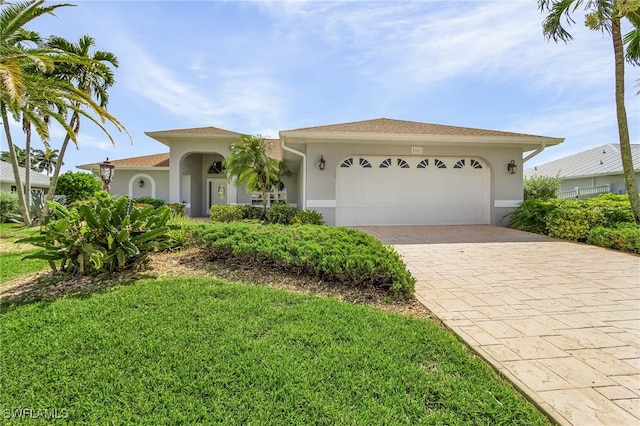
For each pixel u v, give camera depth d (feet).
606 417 7.32
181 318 12.04
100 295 14.53
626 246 25.49
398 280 15.17
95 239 17.51
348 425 6.95
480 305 14.26
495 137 38.01
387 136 36.78
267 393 7.91
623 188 66.23
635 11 28.55
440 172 40.93
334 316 12.46
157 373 8.66
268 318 12.14
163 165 63.67
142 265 19.31
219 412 7.28
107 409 7.39
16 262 21.98
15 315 12.44
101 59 47.42
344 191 39.88
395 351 9.91
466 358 9.64
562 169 81.35
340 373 8.72
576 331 11.63
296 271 17.74
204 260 20.76
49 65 24.66
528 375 8.91
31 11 28.27
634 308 13.84
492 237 32.24
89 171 74.64
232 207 47.44
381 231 35.88
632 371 9.11
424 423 7.06
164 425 6.93
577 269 20.33
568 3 30.55
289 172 56.39
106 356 9.48
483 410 7.46
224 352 9.67
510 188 40.60
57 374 8.63
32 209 46.62
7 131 42.55
